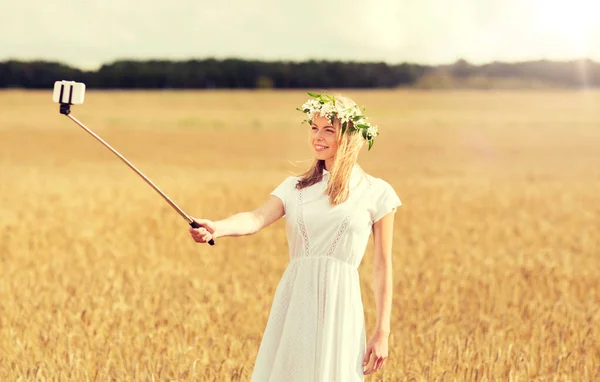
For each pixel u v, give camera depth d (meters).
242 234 4.59
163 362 6.85
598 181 29.50
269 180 29.61
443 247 14.53
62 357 7.03
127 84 120.75
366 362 4.62
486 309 9.32
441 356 7.16
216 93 104.75
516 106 82.69
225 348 7.31
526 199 23.38
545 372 6.93
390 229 4.69
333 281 4.55
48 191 24.12
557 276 11.21
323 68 123.44
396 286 10.55
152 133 56.41
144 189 25.08
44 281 10.30
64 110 4.26
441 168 35.06
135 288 9.94
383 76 122.38
